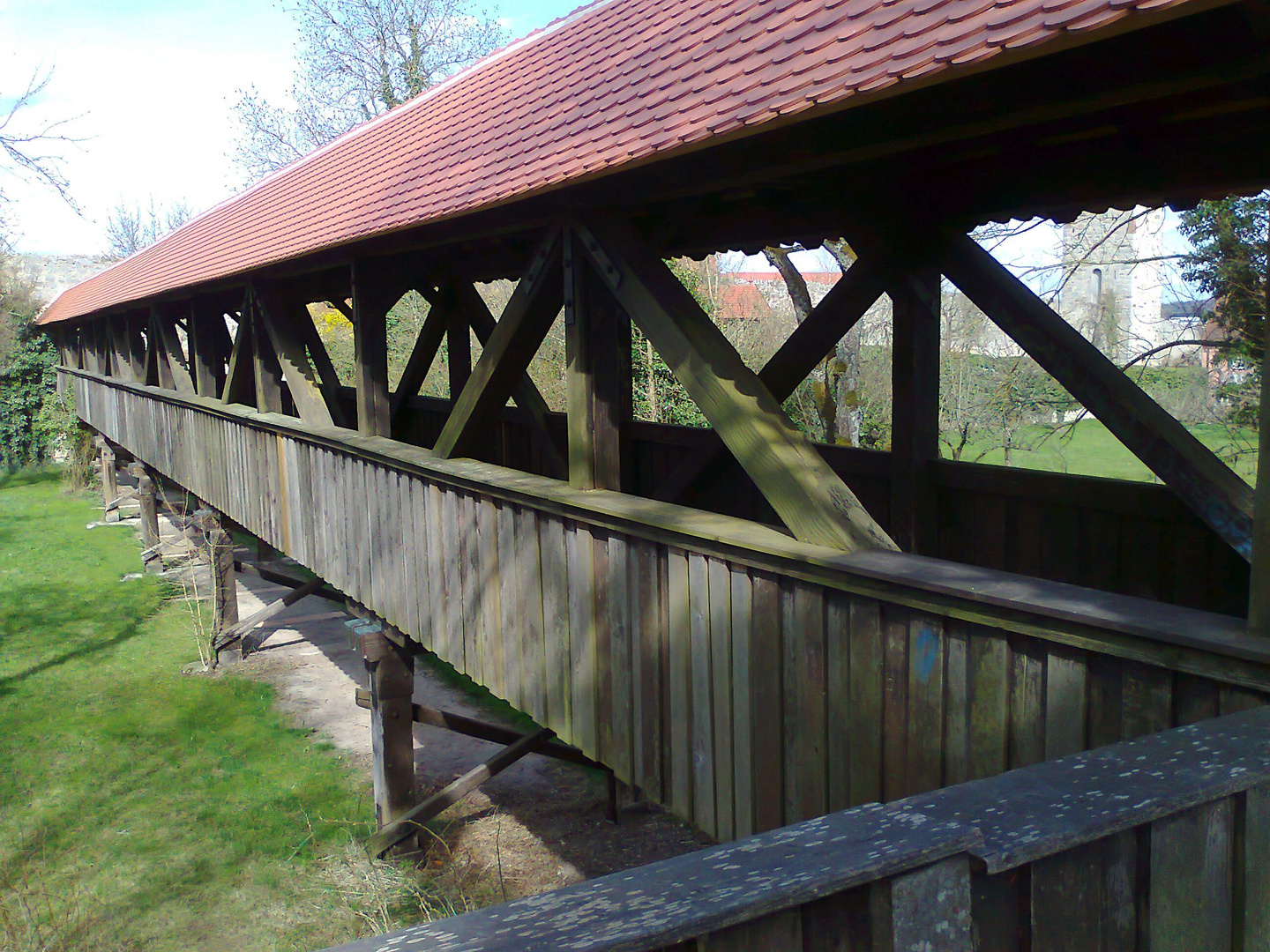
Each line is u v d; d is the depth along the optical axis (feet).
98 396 62.49
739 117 7.91
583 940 3.01
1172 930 4.07
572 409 12.28
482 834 24.66
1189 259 31.94
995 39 5.84
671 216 12.30
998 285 12.08
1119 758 4.30
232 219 33.94
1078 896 3.84
